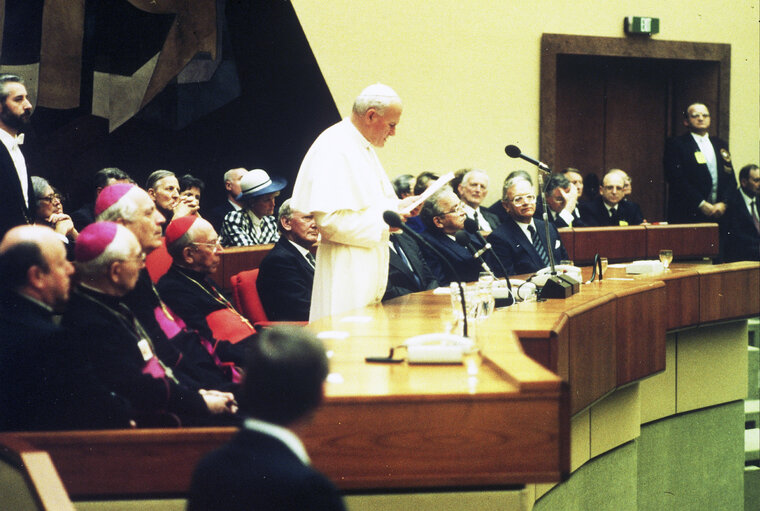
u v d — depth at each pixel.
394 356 9.02
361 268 13.73
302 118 26.06
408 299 13.83
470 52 27.27
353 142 13.78
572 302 12.75
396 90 26.64
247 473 4.93
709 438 18.62
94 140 23.31
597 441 14.62
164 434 7.43
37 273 8.12
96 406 8.03
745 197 27.84
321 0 25.75
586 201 27.83
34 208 16.22
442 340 8.97
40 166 22.91
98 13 22.53
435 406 7.44
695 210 27.12
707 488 18.64
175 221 12.47
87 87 22.69
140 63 23.17
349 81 26.14
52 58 21.88
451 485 7.52
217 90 25.38
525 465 7.44
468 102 27.34
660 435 17.77
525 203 18.58
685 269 17.77
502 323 10.88
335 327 10.88
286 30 25.59
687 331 18.02
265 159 25.97
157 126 24.61
